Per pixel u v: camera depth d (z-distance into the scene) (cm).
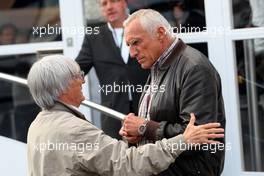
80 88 446
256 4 632
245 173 635
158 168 429
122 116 553
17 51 741
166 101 461
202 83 449
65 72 438
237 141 636
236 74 640
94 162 426
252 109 638
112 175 428
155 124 461
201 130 430
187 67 454
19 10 739
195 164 458
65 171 426
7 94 772
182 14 659
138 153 427
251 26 635
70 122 432
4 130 777
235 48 640
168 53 464
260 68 635
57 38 722
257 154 638
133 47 464
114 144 429
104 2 648
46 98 438
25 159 660
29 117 768
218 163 467
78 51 706
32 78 439
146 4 675
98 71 654
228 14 638
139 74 639
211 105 448
